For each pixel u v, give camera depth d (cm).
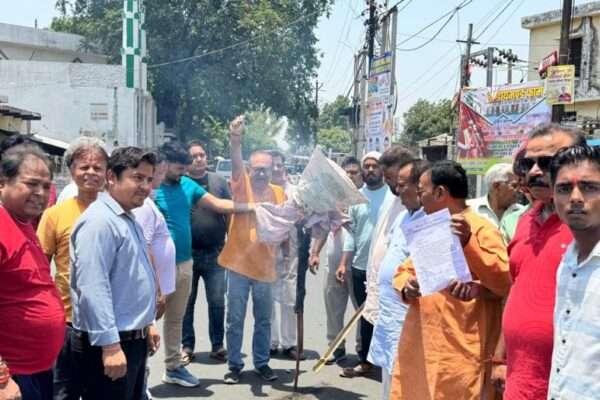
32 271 282
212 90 2908
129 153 323
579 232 208
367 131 1867
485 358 311
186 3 2870
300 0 3027
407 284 324
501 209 453
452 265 295
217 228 584
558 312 216
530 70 2391
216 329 591
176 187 532
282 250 509
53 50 3612
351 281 586
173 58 2964
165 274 454
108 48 3030
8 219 279
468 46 2420
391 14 1664
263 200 528
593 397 199
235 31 2927
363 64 1959
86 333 321
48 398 302
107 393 326
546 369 238
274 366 577
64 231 376
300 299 503
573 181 206
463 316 313
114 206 323
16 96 2556
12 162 280
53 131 2558
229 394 502
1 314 275
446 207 318
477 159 1458
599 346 199
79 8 3128
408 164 380
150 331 354
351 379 544
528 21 2347
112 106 2553
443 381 314
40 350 285
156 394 498
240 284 524
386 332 391
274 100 3017
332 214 479
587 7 2158
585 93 2180
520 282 253
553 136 257
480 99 1447
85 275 309
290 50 2936
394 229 405
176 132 3164
